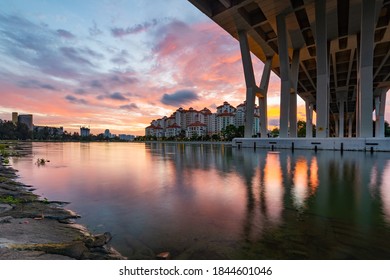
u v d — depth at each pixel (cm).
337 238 366
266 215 475
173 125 14375
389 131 8056
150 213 498
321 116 2605
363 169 1112
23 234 376
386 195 634
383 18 2961
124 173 1078
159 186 775
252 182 824
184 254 320
